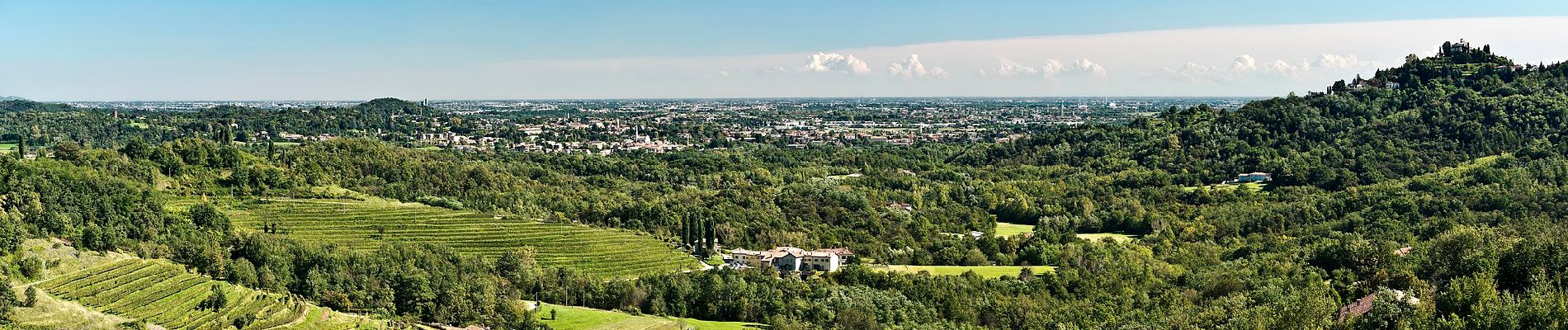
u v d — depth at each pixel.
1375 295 115.75
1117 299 142.88
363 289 139.12
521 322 134.25
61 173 166.88
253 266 141.25
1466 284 107.75
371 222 188.00
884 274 162.00
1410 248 149.75
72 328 107.75
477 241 182.62
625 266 176.88
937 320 144.25
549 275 160.50
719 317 148.38
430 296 137.25
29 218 138.75
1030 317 138.12
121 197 157.50
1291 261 155.75
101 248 138.38
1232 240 187.25
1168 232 197.62
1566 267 113.19
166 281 129.00
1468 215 181.50
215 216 167.38
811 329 136.62
